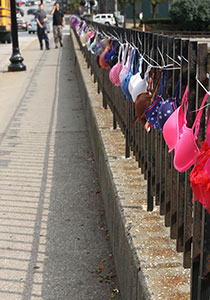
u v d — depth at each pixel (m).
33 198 6.51
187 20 47.62
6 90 15.00
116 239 4.52
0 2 31.67
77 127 10.26
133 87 4.54
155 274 3.23
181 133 3.02
